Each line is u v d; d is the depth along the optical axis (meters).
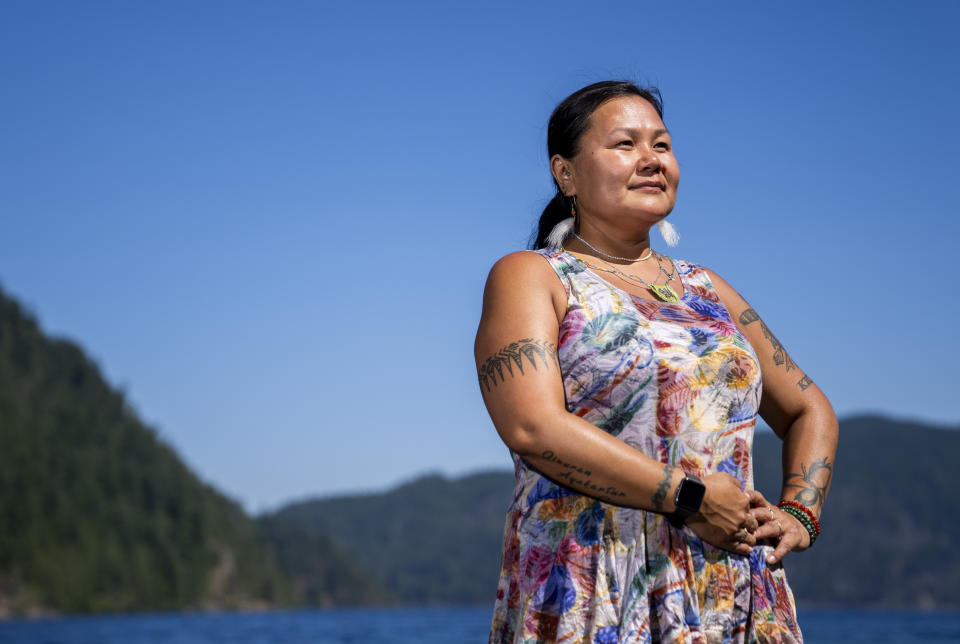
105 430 188.62
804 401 2.01
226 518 189.12
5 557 126.75
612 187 1.94
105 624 105.00
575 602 1.64
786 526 1.80
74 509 146.75
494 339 1.77
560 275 1.85
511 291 1.81
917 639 54.06
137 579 143.75
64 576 129.75
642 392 1.73
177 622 113.56
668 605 1.63
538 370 1.71
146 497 171.38
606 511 1.68
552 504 1.71
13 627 92.56
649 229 2.02
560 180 2.06
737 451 1.77
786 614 1.78
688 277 2.02
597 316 1.78
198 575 159.25
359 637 68.25
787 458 1.97
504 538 1.83
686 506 1.60
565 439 1.62
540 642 1.65
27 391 186.12
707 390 1.75
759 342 2.03
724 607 1.68
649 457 1.68
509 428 1.68
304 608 196.00
